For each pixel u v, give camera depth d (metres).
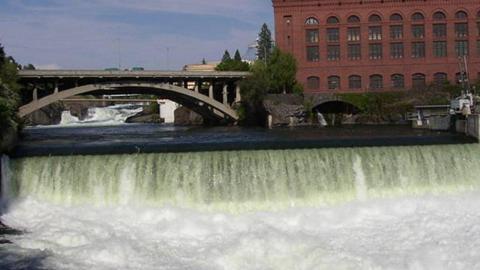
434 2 88.62
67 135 63.28
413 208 25.11
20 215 24.19
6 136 32.09
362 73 89.75
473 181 28.78
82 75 70.69
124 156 26.59
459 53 89.25
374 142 35.81
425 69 89.44
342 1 89.19
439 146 28.78
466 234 21.06
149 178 26.39
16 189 26.53
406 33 89.38
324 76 90.06
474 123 38.88
